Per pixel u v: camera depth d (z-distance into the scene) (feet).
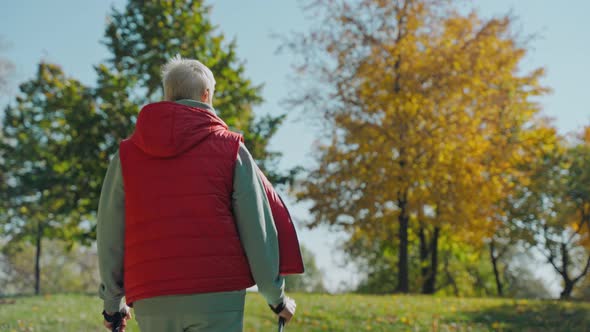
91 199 79.30
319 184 70.54
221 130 7.32
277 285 7.22
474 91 68.54
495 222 71.00
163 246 6.82
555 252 88.84
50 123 86.69
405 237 76.02
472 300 42.88
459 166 67.36
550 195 85.35
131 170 7.22
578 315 32.89
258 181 7.22
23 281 125.39
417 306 37.88
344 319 32.55
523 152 76.89
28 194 94.84
